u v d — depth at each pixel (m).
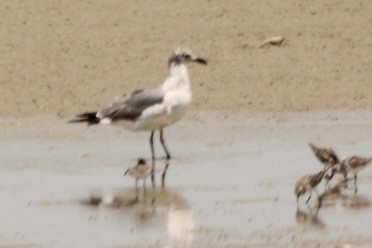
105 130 21.50
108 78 25.09
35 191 17.31
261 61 26.12
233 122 22.03
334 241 14.75
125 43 27.27
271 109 23.02
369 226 15.38
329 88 24.34
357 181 17.78
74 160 19.23
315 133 20.98
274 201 16.59
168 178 18.02
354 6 29.53
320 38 27.52
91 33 27.88
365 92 24.03
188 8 29.64
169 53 26.61
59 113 22.91
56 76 25.16
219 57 26.39
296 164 18.70
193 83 24.69
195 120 22.22
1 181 17.94
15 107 23.28
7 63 25.91
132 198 16.84
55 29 28.11
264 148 19.89
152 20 28.78
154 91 19.64
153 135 20.73
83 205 16.50
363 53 26.58
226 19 28.83
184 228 15.33
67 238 14.98
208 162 19.02
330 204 16.47
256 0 30.17
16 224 15.63
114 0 30.27
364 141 20.30
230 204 16.44
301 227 15.34
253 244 14.63
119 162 19.11
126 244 14.70
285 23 28.48
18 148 20.19
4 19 28.75
